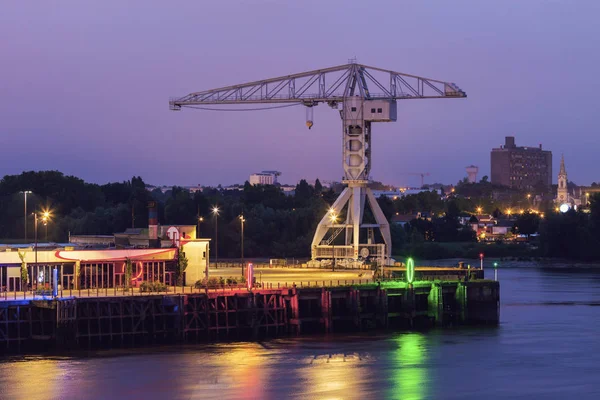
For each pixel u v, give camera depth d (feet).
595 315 636.48
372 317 558.15
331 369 439.63
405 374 433.48
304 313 543.39
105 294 496.23
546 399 393.91
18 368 431.43
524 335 544.21
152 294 493.77
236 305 512.63
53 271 491.31
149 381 411.75
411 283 570.46
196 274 573.74
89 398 386.73
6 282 513.45
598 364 460.14
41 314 468.34
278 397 390.01
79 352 465.88
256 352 474.90
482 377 430.20
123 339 483.10
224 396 390.63
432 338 529.45
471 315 599.16
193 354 466.29
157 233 596.29
